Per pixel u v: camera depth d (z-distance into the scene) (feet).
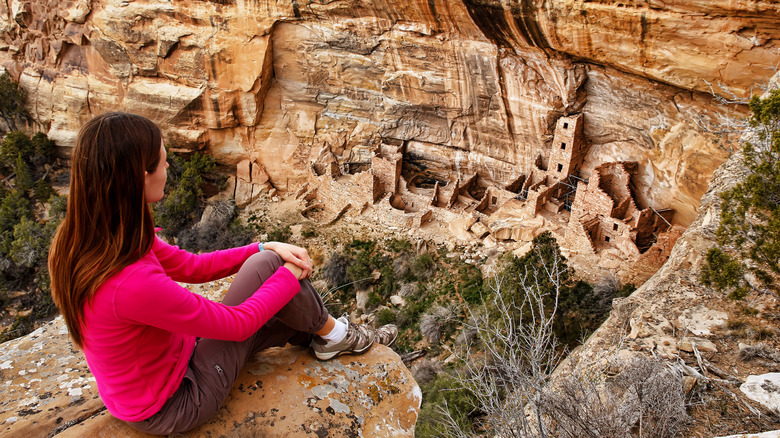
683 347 20.81
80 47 81.97
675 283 25.63
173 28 71.77
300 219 79.82
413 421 10.19
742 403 17.24
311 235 76.59
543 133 61.98
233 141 83.92
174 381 8.04
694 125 48.44
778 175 22.29
